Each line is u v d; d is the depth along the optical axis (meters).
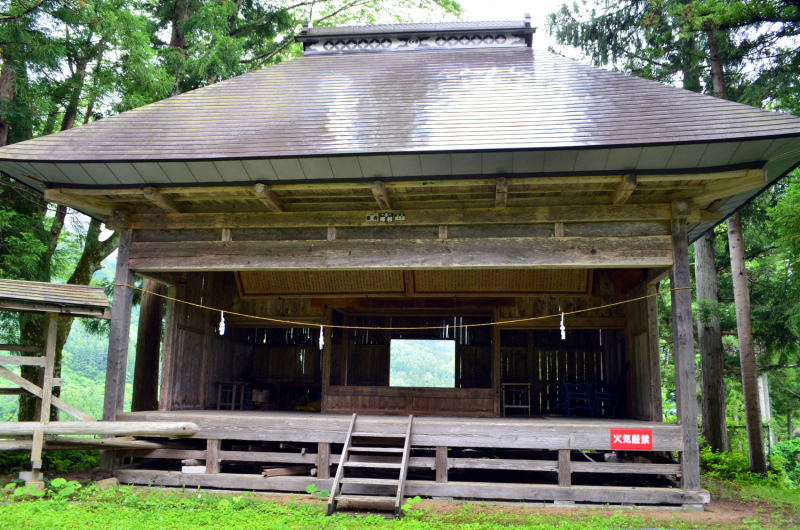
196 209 8.77
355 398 10.58
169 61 13.59
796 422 24.70
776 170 7.47
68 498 7.21
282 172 7.51
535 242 7.88
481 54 10.35
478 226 8.07
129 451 8.54
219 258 8.38
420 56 10.51
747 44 11.74
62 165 7.66
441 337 12.56
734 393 20.50
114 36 11.44
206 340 11.12
